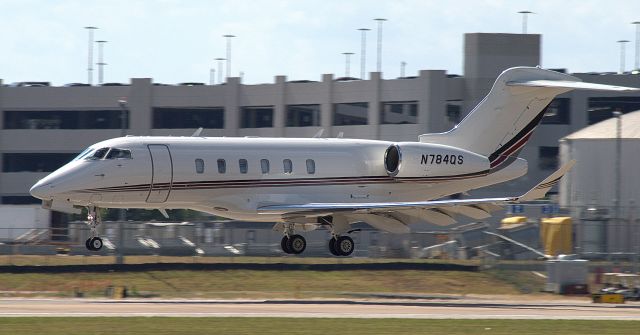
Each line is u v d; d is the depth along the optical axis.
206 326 102.62
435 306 138.12
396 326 105.69
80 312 116.31
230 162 162.00
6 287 163.62
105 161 154.88
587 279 172.38
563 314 125.88
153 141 158.88
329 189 169.62
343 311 123.75
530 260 195.38
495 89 178.50
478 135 178.50
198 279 170.88
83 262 185.00
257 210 162.88
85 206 158.62
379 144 174.88
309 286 170.38
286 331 99.69
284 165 166.38
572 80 179.00
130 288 164.12
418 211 161.12
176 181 158.12
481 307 137.62
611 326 109.56
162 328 100.69
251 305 131.62
